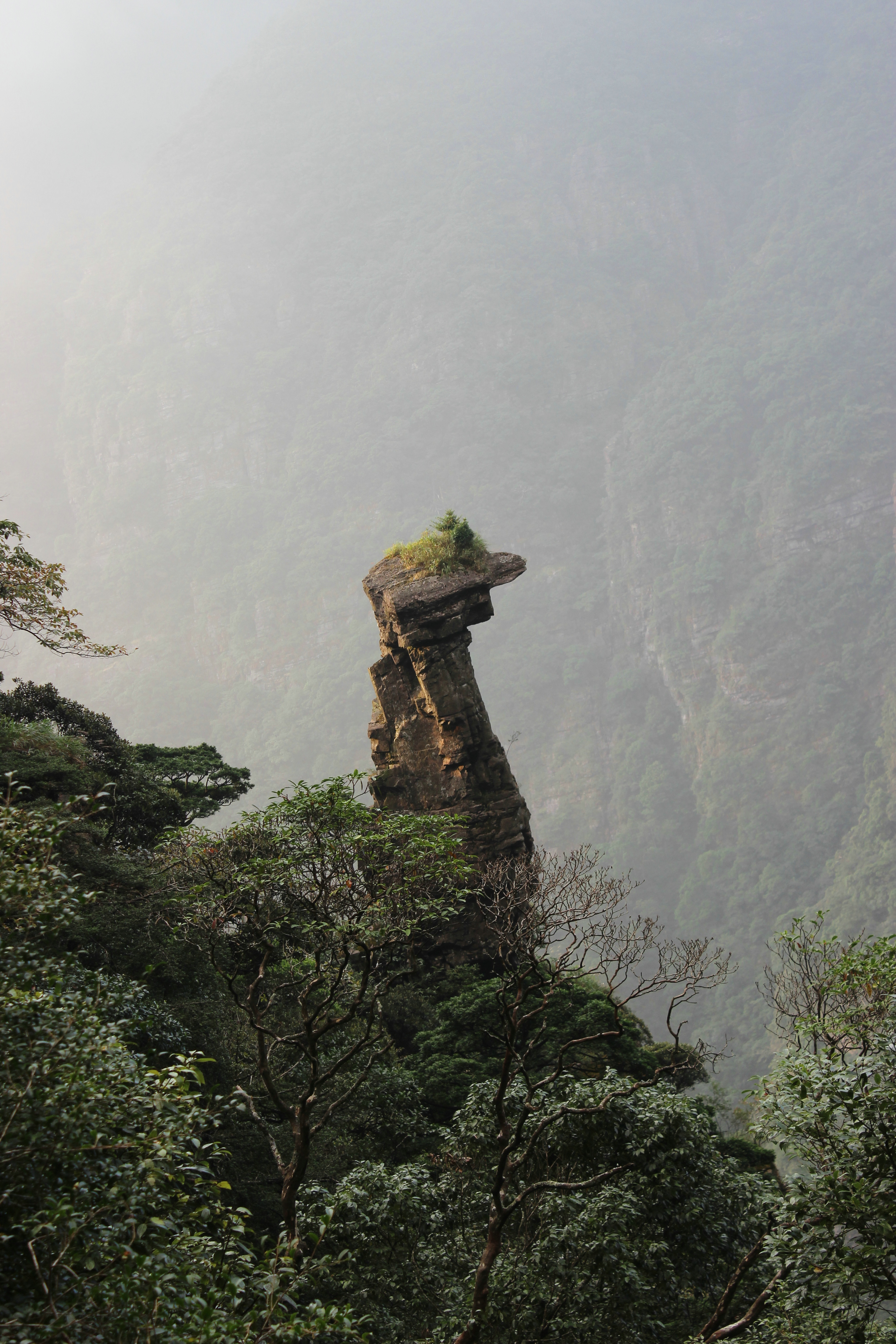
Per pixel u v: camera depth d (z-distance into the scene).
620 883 16.41
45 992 8.23
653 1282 12.91
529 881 18.03
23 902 8.59
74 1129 7.46
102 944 20.12
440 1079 23.55
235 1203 16.75
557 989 15.07
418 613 34.50
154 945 20.02
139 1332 7.07
